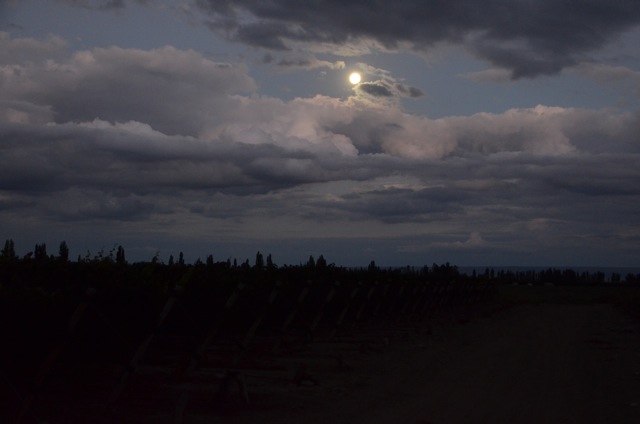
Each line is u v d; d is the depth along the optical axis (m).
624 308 41.53
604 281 97.94
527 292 74.25
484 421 9.44
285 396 11.12
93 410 9.45
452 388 12.23
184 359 12.38
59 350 9.08
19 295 9.24
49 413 9.10
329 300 19.50
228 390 11.09
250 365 14.22
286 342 17.70
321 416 9.65
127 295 11.40
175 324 14.01
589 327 28.30
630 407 10.55
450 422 9.34
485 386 12.50
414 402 10.80
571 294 70.75
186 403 9.44
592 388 12.35
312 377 12.63
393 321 27.86
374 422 9.27
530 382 13.02
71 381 10.91
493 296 55.47
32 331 9.40
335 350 17.88
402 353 17.72
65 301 9.77
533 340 22.08
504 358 16.94
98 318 10.43
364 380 13.07
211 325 14.01
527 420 9.55
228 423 9.12
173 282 13.67
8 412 9.07
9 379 9.52
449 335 23.78
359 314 23.27
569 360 16.61
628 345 20.39
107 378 11.73
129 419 9.08
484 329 27.02
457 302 42.38
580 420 9.60
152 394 10.79
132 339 11.82
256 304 14.98
